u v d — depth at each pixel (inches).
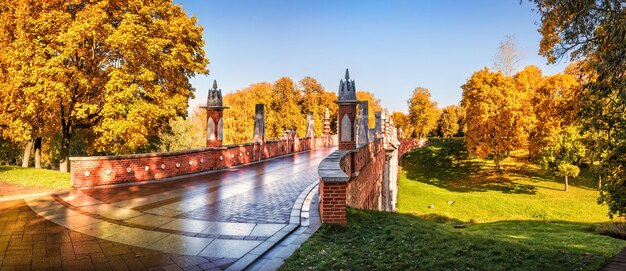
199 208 393.7
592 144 533.0
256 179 620.1
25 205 408.8
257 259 249.8
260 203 416.8
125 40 687.1
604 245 506.3
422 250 277.9
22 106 708.7
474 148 1642.5
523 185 1544.0
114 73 721.6
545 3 398.6
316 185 543.5
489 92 1549.0
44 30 695.7
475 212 1258.6
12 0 708.7
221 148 781.3
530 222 1039.0
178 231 309.3
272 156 1110.4
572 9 360.5
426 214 1225.4
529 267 260.2
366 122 678.5
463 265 250.5
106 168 550.3
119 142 908.0
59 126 881.5
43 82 676.1
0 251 260.7
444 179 1807.3
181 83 930.7
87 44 730.8
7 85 682.8
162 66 824.9
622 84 354.6
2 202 424.8
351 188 499.2
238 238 289.1
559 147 1412.4
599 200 533.0
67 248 268.1
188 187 533.3
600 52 367.6
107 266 235.0
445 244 296.7
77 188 514.9
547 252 306.5
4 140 1158.3
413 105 3112.7
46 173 634.2
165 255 254.1
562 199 1304.1
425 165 2126.0
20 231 308.8
